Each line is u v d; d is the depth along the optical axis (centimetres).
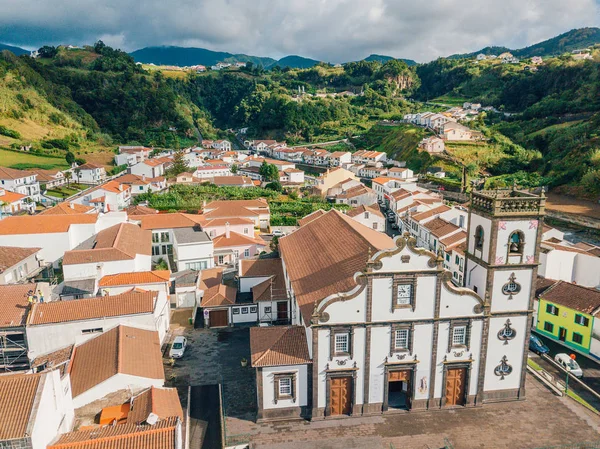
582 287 6650
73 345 5288
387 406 4638
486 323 4622
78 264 7069
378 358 4534
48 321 5194
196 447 4206
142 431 3578
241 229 10400
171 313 7156
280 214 13875
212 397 4950
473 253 4891
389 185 16112
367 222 11019
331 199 15925
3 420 3269
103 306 5497
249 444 4097
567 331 6519
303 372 4481
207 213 11250
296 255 6312
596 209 15050
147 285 6825
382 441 4206
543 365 5869
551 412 4681
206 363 5666
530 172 19362
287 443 4050
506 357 4784
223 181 17175
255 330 4831
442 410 4709
